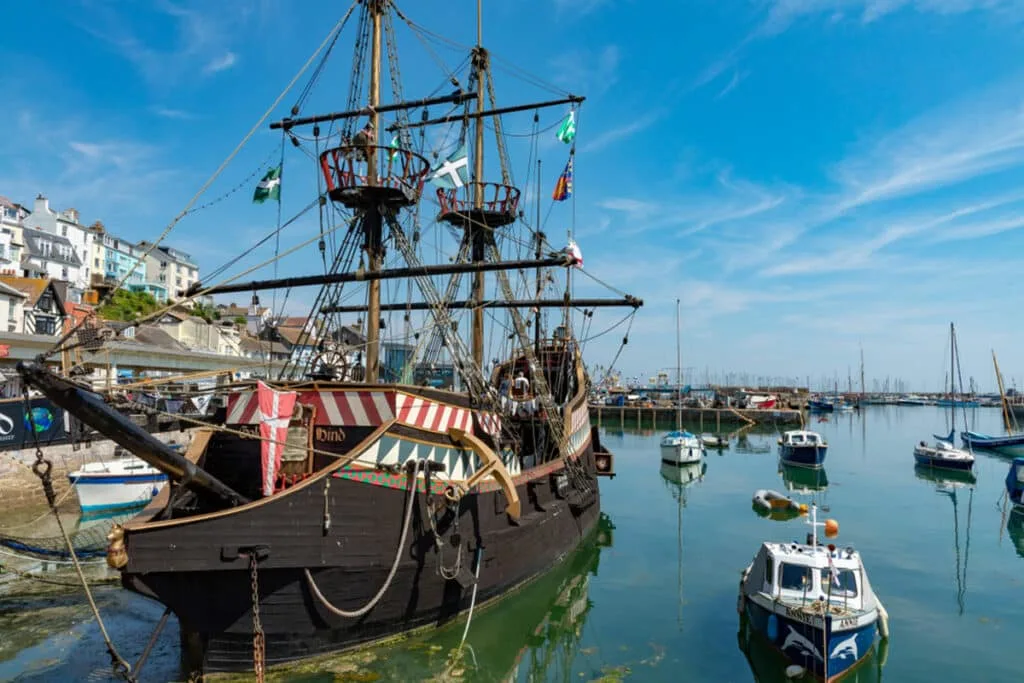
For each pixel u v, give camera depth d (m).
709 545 24.19
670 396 132.12
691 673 13.36
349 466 11.53
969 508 32.19
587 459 25.62
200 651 10.76
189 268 116.75
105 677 11.48
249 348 65.31
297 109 17.39
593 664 13.82
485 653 14.11
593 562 21.88
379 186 15.61
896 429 87.06
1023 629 16.09
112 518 25.23
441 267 15.88
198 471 10.51
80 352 10.74
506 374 27.98
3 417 25.97
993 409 153.50
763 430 81.62
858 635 12.76
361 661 12.05
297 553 10.80
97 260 96.75
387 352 19.95
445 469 13.48
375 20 16.77
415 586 12.70
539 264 16.61
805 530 26.81
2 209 82.44
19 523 23.91
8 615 14.57
